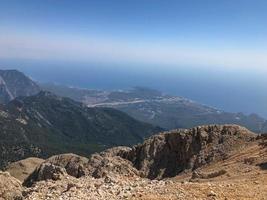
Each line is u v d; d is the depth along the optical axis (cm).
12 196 4906
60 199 2502
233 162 5478
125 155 10269
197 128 9225
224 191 2517
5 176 5334
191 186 2642
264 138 7475
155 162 9569
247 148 6512
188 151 8981
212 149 8306
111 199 2400
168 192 2500
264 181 2911
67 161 9669
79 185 2828
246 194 2453
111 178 3022
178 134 9469
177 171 9025
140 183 2827
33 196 2753
